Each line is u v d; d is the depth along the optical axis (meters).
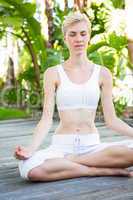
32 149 2.39
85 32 2.44
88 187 2.34
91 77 2.45
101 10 5.93
